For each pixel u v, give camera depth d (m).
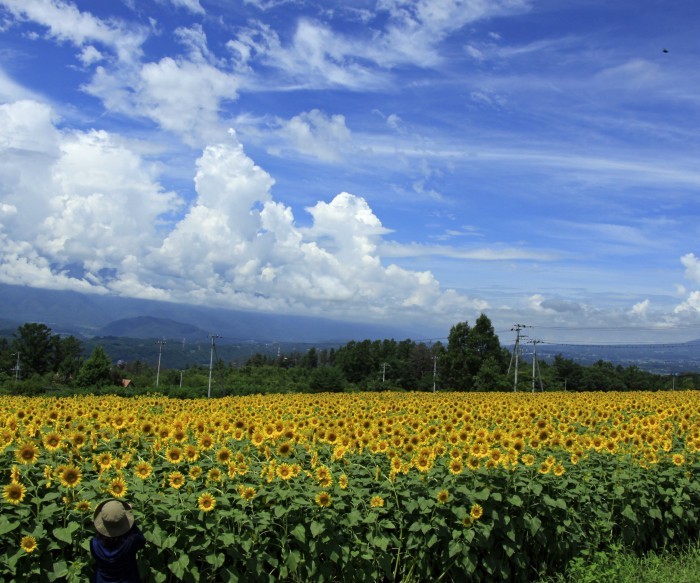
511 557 8.93
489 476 9.06
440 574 8.54
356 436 10.59
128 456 9.24
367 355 102.88
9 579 6.71
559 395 34.56
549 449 11.04
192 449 8.95
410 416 15.64
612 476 10.23
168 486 8.59
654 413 18.00
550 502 8.96
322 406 20.14
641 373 98.00
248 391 67.62
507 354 95.62
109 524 6.33
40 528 6.96
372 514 8.16
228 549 7.42
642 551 10.14
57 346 106.38
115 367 92.94
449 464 9.02
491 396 34.94
